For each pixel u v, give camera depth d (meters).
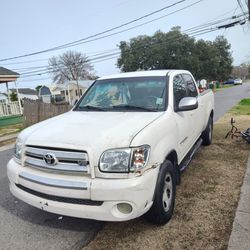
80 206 3.07
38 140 3.34
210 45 57.62
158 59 53.75
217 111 15.67
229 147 6.98
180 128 4.27
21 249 3.32
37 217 4.04
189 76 5.91
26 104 16.17
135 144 3.06
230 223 3.50
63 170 3.12
